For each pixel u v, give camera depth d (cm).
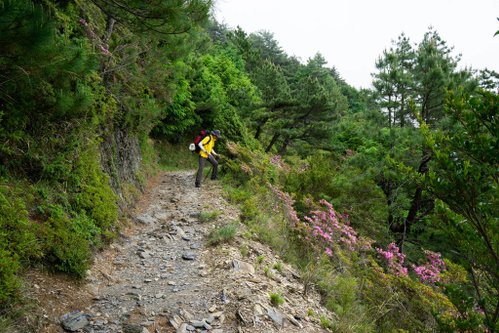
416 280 691
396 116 1330
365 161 1288
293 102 2247
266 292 418
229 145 1209
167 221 692
